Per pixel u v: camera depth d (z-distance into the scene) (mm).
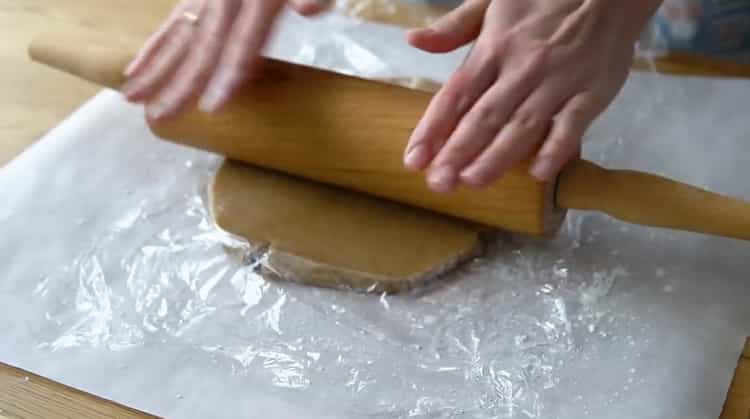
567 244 681
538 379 589
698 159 744
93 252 691
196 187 742
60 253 691
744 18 854
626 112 794
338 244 668
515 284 653
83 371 604
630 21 666
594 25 644
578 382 585
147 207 727
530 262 668
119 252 690
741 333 607
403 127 644
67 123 808
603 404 571
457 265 666
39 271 678
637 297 637
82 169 763
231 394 585
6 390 596
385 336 622
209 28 695
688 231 649
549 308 634
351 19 906
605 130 778
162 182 749
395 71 839
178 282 667
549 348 608
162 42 703
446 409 574
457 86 622
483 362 602
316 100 669
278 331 628
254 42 684
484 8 671
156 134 732
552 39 634
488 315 632
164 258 684
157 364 606
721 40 861
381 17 909
